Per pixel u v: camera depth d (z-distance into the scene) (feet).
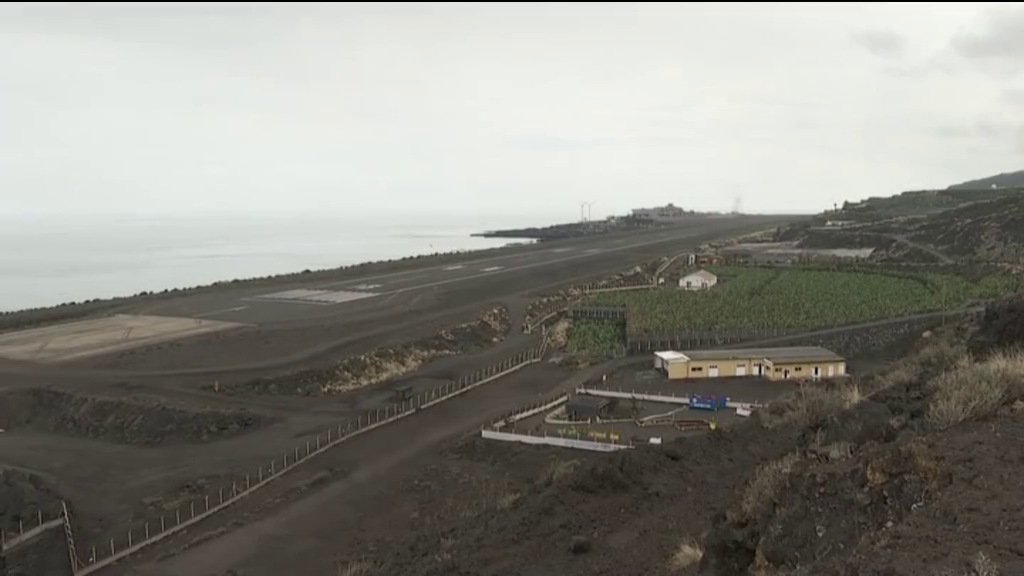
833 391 108.58
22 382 163.22
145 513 106.52
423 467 124.67
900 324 216.95
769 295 284.00
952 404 45.19
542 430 140.26
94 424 144.36
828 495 38.50
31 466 124.77
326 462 127.75
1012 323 71.26
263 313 254.06
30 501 109.19
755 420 98.22
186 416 143.64
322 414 154.10
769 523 41.04
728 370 187.73
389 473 122.21
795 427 89.56
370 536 97.04
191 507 108.17
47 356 187.93
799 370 184.14
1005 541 29.04
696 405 154.51
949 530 30.86
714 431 93.35
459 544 67.92
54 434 142.82
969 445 38.78
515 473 119.75
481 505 100.07
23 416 149.79
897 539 31.22
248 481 117.50
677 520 63.72
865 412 51.72
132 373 171.42
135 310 262.06
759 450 83.92
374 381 181.88
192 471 122.52
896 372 97.50
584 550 58.95
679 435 134.10
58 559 94.48
